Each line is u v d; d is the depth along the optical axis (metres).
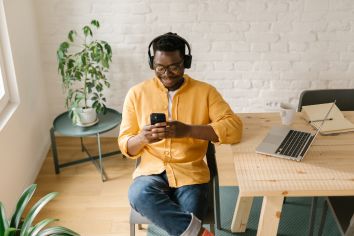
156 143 2.04
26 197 1.74
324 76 3.18
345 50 3.07
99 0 2.95
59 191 2.82
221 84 3.22
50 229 1.69
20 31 2.72
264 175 1.74
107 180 2.93
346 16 2.96
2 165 2.40
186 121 2.03
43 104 3.19
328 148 1.92
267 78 3.19
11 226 1.68
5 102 2.60
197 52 3.11
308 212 2.61
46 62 3.14
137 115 2.06
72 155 3.21
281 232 2.45
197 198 1.93
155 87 2.04
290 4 2.94
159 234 2.46
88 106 3.14
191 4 2.95
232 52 3.10
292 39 3.05
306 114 2.20
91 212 2.64
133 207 1.95
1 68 2.54
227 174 2.92
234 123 1.99
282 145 1.92
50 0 2.95
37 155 3.03
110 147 3.31
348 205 1.98
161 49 1.90
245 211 2.36
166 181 2.03
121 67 3.16
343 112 2.25
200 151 2.09
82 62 2.75
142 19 3.00
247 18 2.99
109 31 3.04
